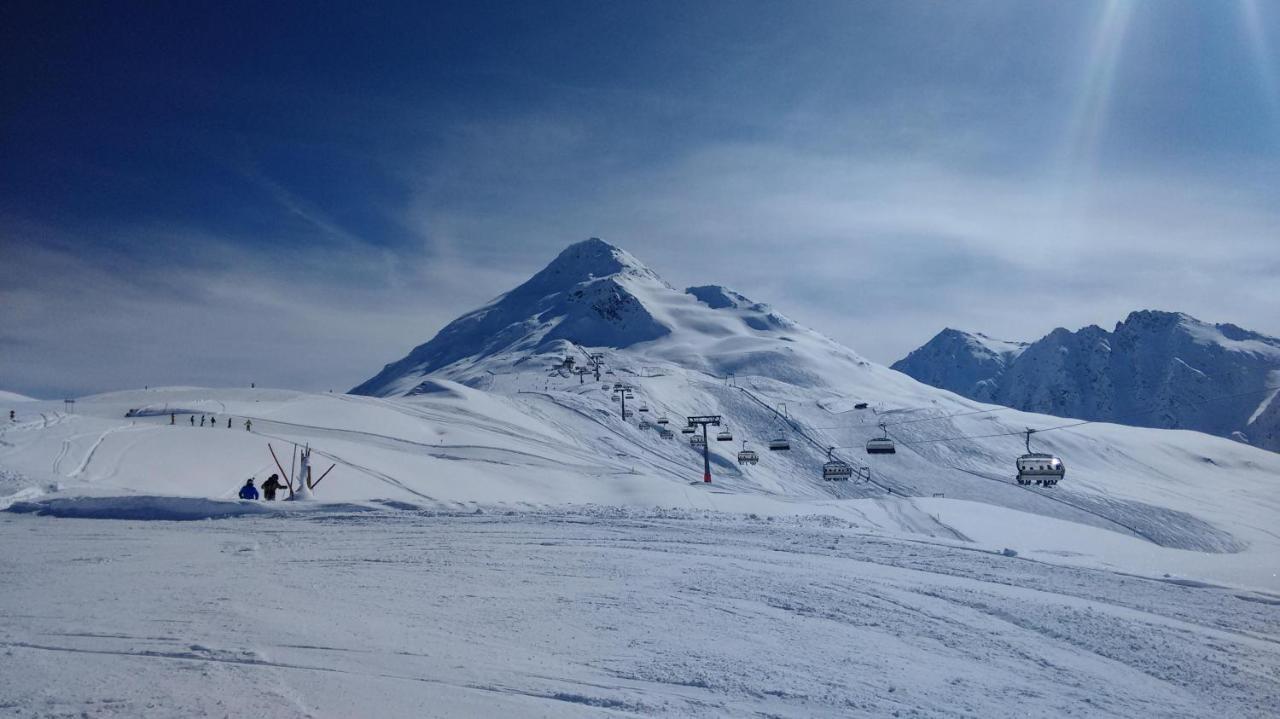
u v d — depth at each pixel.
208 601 9.29
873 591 11.03
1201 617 9.80
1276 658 8.04
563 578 11.82
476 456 76.94
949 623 9.25
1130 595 11.10
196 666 6.24
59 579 10.96
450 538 16.77
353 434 79.75
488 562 13.38
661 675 6.79
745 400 182.88
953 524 43.25
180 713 5.02
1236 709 6.49
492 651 7.37
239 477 44.00
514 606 9.63
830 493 124.81
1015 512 50.53
